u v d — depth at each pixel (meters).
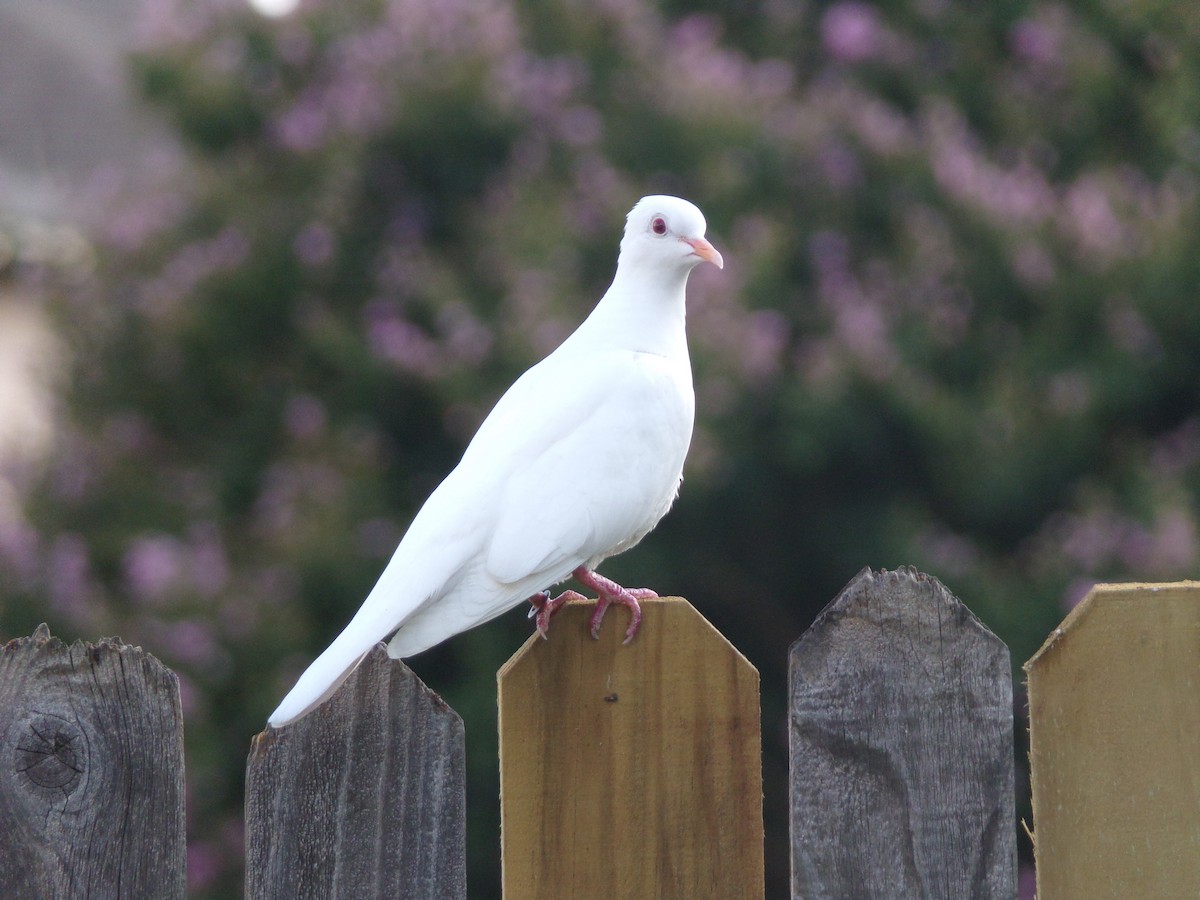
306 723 4.02
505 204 11.98
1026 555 11.66
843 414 11.10
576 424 5.33
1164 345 11.64
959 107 14.02
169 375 12.61
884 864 4.18
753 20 14.75
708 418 10.76
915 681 4.16
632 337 5.98
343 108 12.59
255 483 12.25
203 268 12.41
